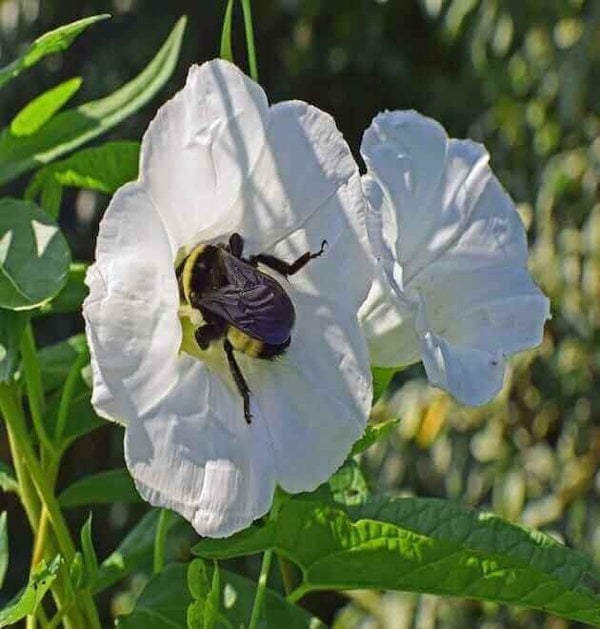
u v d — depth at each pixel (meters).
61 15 0.91
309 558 0.27
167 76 0.30
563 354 0.71
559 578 0.26
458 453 0.72
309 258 0.25
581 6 0.73
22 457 0.29
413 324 0.25
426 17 0.90
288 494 0.27
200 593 0.25
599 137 0.72
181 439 0.23
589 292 0.70
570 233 0.71
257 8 0.94
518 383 0.72
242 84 0.24
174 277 0.23
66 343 0.31
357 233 0.24
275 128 0.24
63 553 0.28
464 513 0.27
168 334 0.23
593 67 0.73
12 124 0.30
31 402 0.29
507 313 0.27
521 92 0.77
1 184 0.29
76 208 0.90
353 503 0.28
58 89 0.30
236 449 0.24
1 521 0.28
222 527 0.24
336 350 0.24
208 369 0.24
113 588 0.78
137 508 0.85
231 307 0.24
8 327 0.26
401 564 0.26
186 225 0.24
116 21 0.91
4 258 0.26
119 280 0.23
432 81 0.93
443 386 0.25
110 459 0.88
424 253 0.27
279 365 0.25
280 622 0.29
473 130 0.80
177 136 0.23
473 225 0.27
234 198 0.24
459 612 0.72
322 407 0.24
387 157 0.26
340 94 0.96
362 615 0.73
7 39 0.89
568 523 0.70
